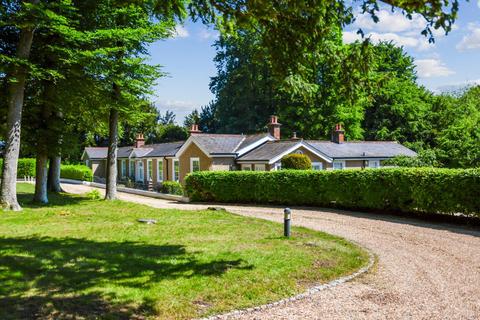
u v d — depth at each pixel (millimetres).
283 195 21984
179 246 10406
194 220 15383
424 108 48250
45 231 12344
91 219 15156
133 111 22328
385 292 7156
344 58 8109
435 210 15633
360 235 12812
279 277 7742
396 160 29500
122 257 9055
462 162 26016
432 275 8250
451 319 5957
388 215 17578
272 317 5953
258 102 49938
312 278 7875
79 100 20797
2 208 16719
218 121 55875
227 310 6188
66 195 25062
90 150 50938
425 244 11359
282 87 8828
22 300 6262
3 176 16938
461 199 14727
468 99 46906
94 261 8633
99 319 5688
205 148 29828
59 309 5965
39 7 15414
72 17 19219
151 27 19656
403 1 6031
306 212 18938
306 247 10469
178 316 5918
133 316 5852
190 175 25109
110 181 22719
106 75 19141
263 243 10938
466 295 7012
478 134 26297
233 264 8586
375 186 18047
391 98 47156
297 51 8383
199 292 6848
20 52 16781
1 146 22797
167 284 7176
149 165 40625
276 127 33031
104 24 20297
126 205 20203
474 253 10195
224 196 24062
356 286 7492
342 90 8484
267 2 7246
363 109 44844
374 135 47844
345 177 19438
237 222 14945
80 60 17719
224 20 8750
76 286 6965
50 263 8375
